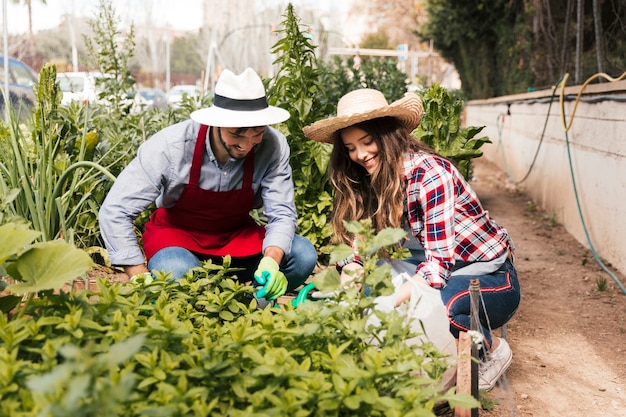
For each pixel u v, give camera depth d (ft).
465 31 59.93
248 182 10.74
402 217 10.09
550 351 12.59
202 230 11.26
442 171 9.52
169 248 10.61
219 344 6.74
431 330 8.36
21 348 6.16
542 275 18.60
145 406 5.55
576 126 23.65
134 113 22.43
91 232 15.29
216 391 6.28
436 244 9.46
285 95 15.76
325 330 7.00
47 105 14.97
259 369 5.90
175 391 5.59
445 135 16.71
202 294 9.27
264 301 10.72
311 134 9.98
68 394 4.00
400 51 52.11
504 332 11.05
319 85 15.93
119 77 24.88
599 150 20.49
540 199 30.71
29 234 6.81
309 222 15.97
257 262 11.41
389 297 8.80
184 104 20.10
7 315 7.59
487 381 9.99
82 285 13.08
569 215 24.70
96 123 19.12
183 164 10.33
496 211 30.14
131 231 10.26
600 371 11.65
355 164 10.09
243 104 9.59
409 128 10.04
